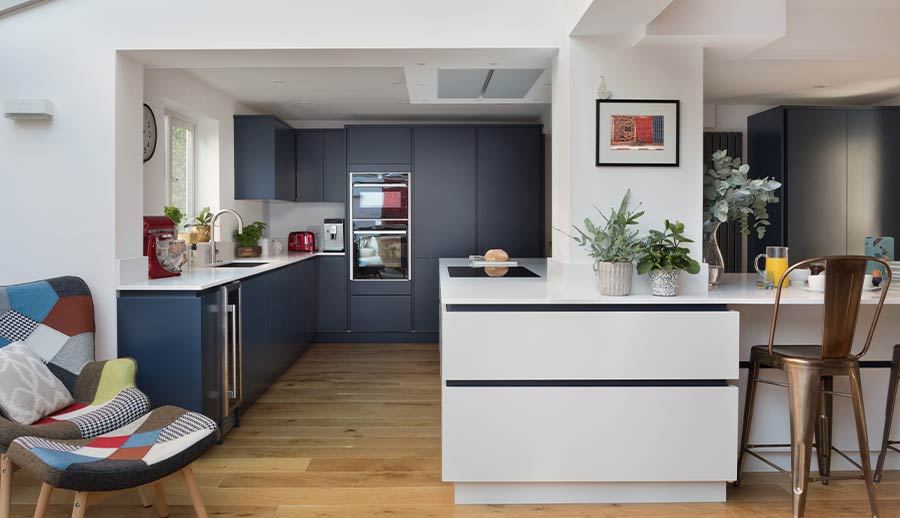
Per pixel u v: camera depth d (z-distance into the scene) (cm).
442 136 649
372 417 391
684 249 278
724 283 338
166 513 253
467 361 263
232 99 582
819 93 522
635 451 265
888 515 256
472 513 259
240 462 314
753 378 281
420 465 311
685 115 302
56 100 314
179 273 367
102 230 315
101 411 251
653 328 265
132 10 315
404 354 594
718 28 283
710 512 261
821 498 273
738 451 306
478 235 652
